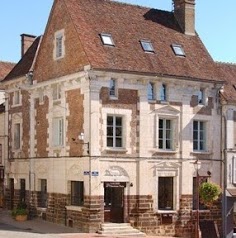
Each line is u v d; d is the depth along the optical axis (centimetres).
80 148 2975
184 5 3491
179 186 3158
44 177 3297
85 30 3062
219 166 3297
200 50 3444
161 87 3133
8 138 3709
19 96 3612
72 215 3019
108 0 3322
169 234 3098
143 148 3047
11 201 3650
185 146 3181
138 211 3017
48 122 3275
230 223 3294
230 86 3462
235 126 3341
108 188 2973
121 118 3022
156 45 3275
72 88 3064
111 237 2783
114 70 2953
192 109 3219
